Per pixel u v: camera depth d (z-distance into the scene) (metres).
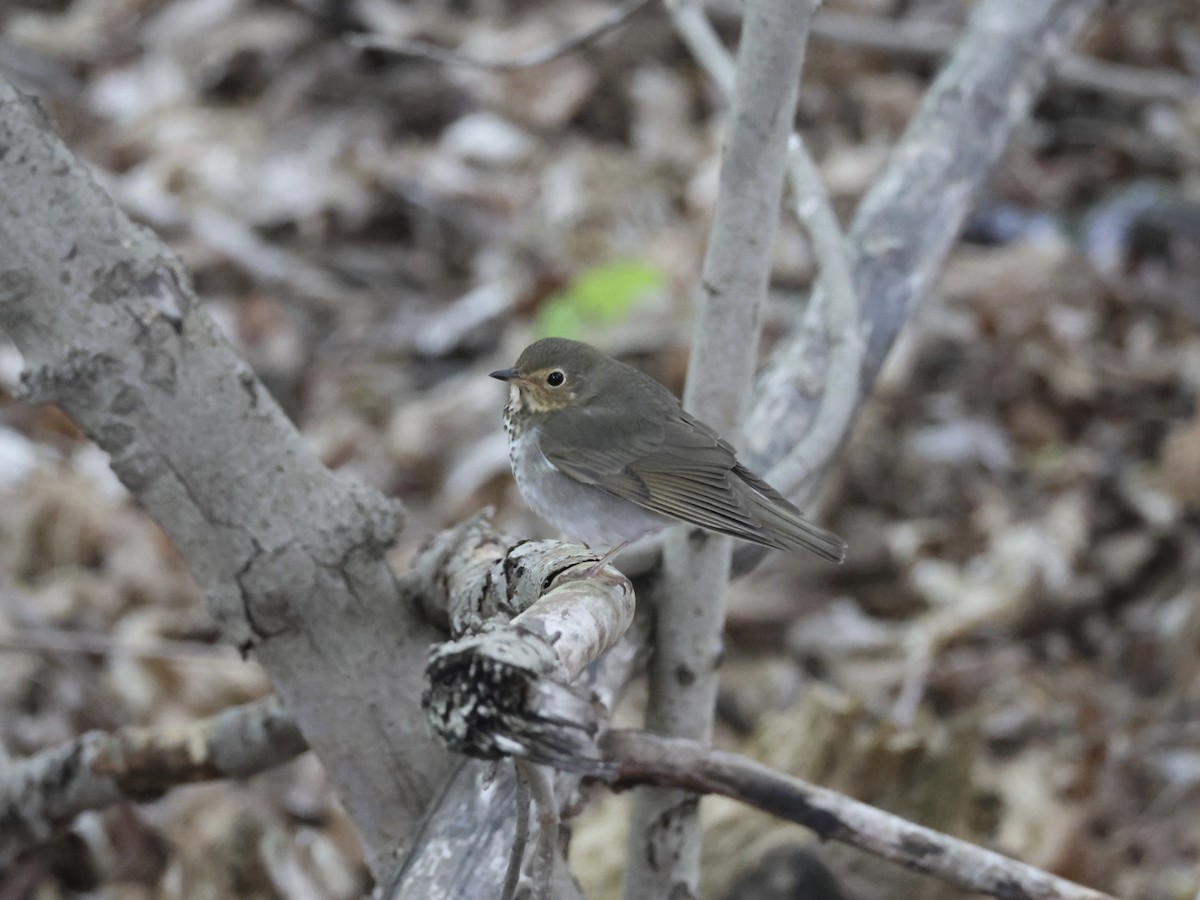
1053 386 14.34
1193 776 10.70
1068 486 13.32
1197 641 11.64
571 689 4.14
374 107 17.23
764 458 7.49
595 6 18.80
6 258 5.40
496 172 16.53
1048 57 9.67
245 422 5.70
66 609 11.54
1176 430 14.08
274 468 5.76
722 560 6.64
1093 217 16.59
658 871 6.88
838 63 18.31
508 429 7.68
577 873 8.83
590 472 7.16
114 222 5.50
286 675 6.04
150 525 12.44
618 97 17.61
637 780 6.28
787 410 7.70
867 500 13.45
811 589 12.60
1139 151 17.66
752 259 6.25
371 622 6.00
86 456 13.31
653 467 6.65
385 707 6.06
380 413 13.94
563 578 5.30
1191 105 17.95
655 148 16.94
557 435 7.27
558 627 4.57
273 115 16.97
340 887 9.29
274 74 17.48
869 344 8.14
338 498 5.88
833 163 16.83
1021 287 15.18
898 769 8.69
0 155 5.29
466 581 5.79
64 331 5.48
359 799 6.24
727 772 6.20
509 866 4.79
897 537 12.90
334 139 16.66
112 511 12.45
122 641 11.34
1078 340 14.78
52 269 5.42
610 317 14.10
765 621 12.27
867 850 6.16
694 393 6.62
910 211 8.59
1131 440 14.06
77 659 11.22
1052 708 11.45
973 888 6.08
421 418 13.65
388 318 14.98
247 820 9.01
